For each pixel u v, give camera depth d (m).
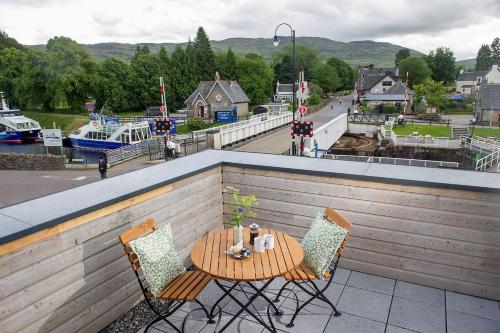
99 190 3.75
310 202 4.66
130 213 3.74
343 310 3.86
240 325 3.64
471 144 26.45
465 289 4.07
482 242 3.87
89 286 3.38
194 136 28.39
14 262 2.71
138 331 3.58
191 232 4.69
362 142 34.78
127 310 3.85
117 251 3.63
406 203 4.13
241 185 5.09
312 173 4.52
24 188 16.69
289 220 4.86
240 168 5.02
